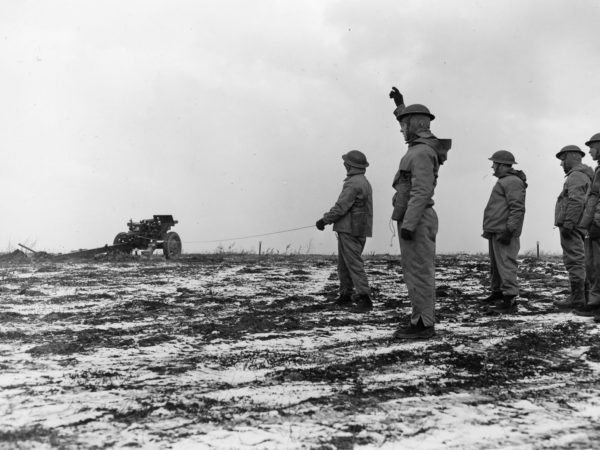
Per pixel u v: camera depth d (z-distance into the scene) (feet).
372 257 61.82
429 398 12.42
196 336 19.79
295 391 12.90
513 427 10.63
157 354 16.93
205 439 9.95
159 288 34.99
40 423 10.77
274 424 10.74
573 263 25.81
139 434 10.21
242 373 14.62
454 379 13.93
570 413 11.45
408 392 12.86
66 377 14.19
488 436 10.16
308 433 10.27
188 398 12.32
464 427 10.63
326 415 11.26
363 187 26.43
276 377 14.17
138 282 38.11
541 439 10.03
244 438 10.00
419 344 17.89
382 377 14.12
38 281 38.14
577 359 15.99
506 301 25.48
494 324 21.54
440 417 11.16
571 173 25.99
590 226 23.54
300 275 43.52
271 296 31.58
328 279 40.63
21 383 13.62
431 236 19.12
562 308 25.93
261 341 18.90
